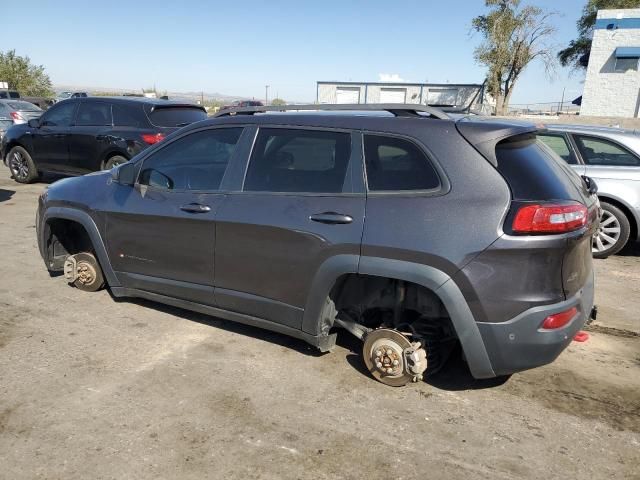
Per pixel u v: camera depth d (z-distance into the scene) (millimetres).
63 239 5023
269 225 3404
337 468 2635
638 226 6074
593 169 6203
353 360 3713
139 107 9023
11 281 5160
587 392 3357
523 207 2775
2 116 16328
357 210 3141
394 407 3158
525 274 2793
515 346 2861
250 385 3371
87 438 2826
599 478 2584
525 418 3070
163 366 3590
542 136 6562
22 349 3795
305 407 3143
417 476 2586
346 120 3316
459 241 2846
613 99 30875
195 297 3930
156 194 4008
